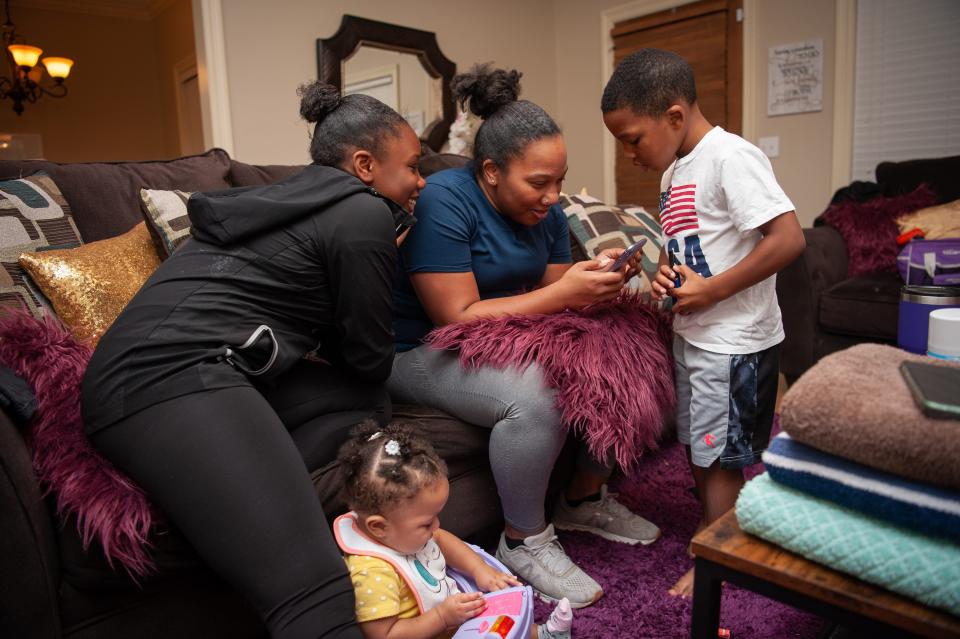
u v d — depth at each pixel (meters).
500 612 0.96
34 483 0.91
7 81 5.45
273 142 3.47
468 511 1.36
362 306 1.12
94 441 0.95
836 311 2.48
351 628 0.86
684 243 1.33
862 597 0.59
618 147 4.55
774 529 0.66
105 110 6.27
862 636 0.60
